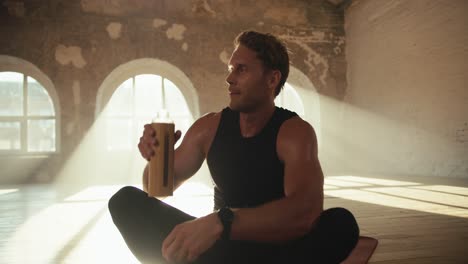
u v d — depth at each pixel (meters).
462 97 6.02
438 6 6.47
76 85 7.39
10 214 3.50
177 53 7.91
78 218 3.27
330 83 8.89
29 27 7.22
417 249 2.08
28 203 4.26
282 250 1.00
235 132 1.17
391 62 7.63
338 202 3.92
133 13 7.77
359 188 5.19
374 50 8.09
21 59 7.16
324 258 0.98
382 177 6.82
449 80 6.27
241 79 1.09
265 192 1.10
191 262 1.01
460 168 6.10
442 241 2.26
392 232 2.51
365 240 2.05
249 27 8.37
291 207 0.94
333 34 8.97
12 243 2.37
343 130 8.95
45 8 7.32
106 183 6.95
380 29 7.90
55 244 2.33
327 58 8.90
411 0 7.08
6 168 7.03
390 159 7.76
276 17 8.58
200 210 3.47
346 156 8.90
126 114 7.91
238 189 1.13
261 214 0.93
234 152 1.14
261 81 1.10
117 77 7.92
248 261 1.01
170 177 1.06
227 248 1.01
